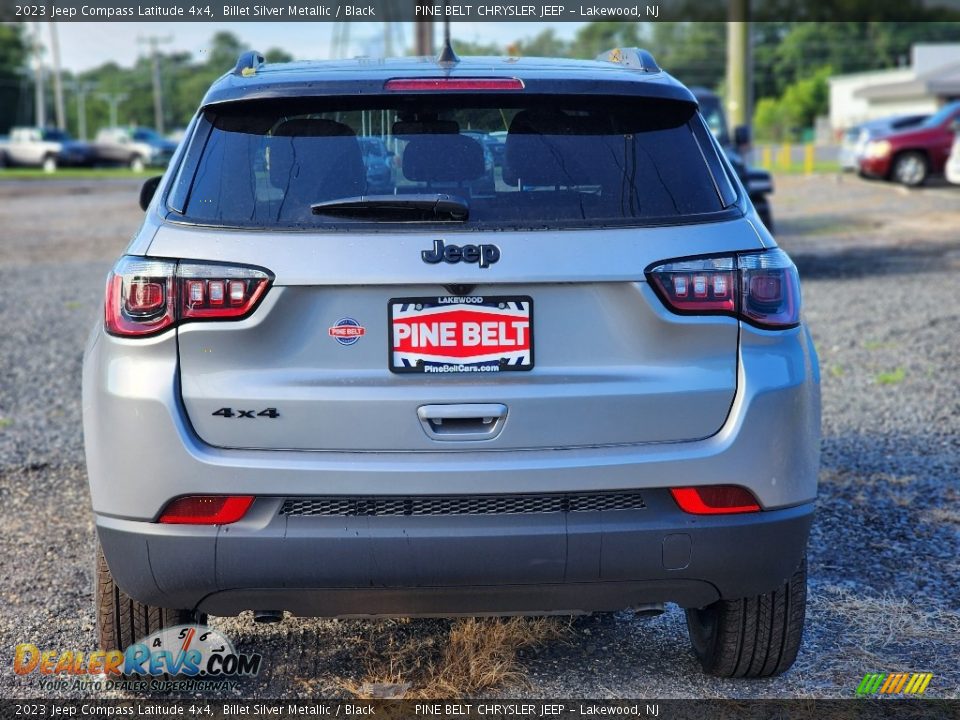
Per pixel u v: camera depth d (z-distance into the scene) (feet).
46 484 17.24
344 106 9.50
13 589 13.04
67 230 64.69
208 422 8.73
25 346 29.04
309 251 8.66
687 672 10.99
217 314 8.66
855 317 30.89
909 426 19.86
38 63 235.20
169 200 9.21
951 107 78.54
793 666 11.07
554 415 8.75
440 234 8.70
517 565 8.73
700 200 9.21
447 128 9.38
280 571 8.73
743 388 8.90
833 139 233.55
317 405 8.66
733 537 8.91
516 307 8.73
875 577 13.29
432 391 8.69
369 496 8.64
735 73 77.97
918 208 63.31
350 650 11.44
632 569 8.85
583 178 9.15
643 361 8.87
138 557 8.87
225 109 9.58
